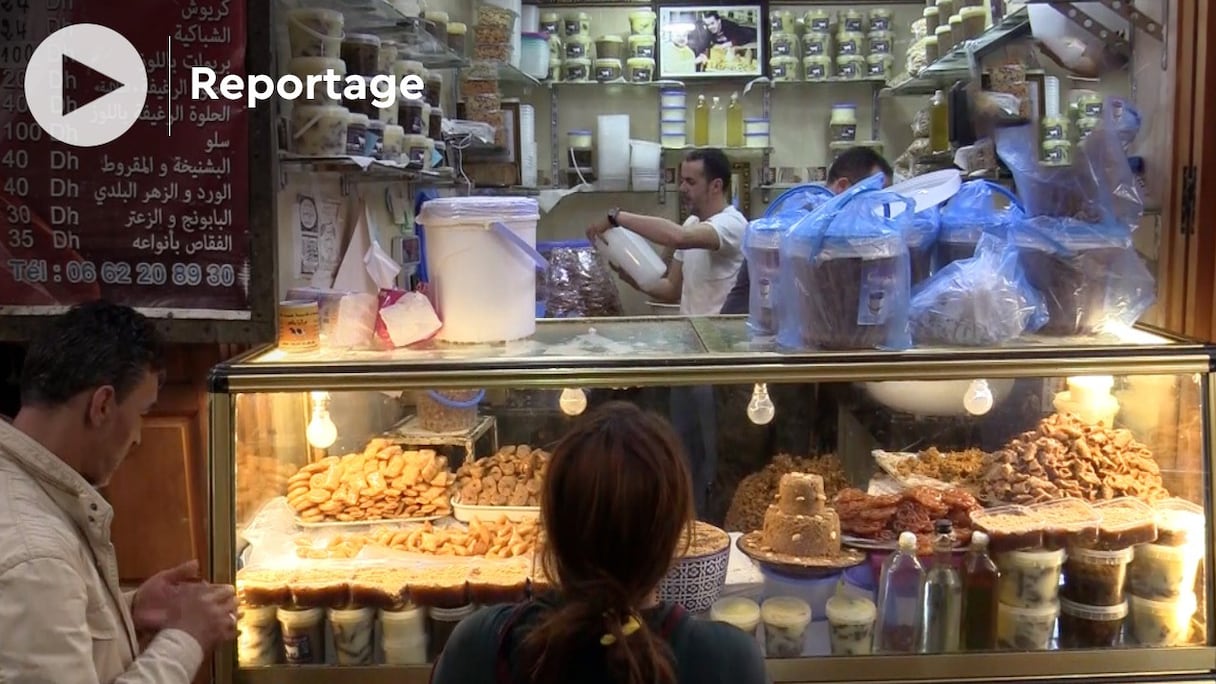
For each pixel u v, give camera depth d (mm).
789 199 1941
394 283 2236
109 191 1815
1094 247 1719
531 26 3836
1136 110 2102
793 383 1641
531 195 3754
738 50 3992
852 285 1618
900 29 4051
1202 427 1614
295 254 2092
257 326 1820
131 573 1906
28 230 1819
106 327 1370
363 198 2445
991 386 1734
